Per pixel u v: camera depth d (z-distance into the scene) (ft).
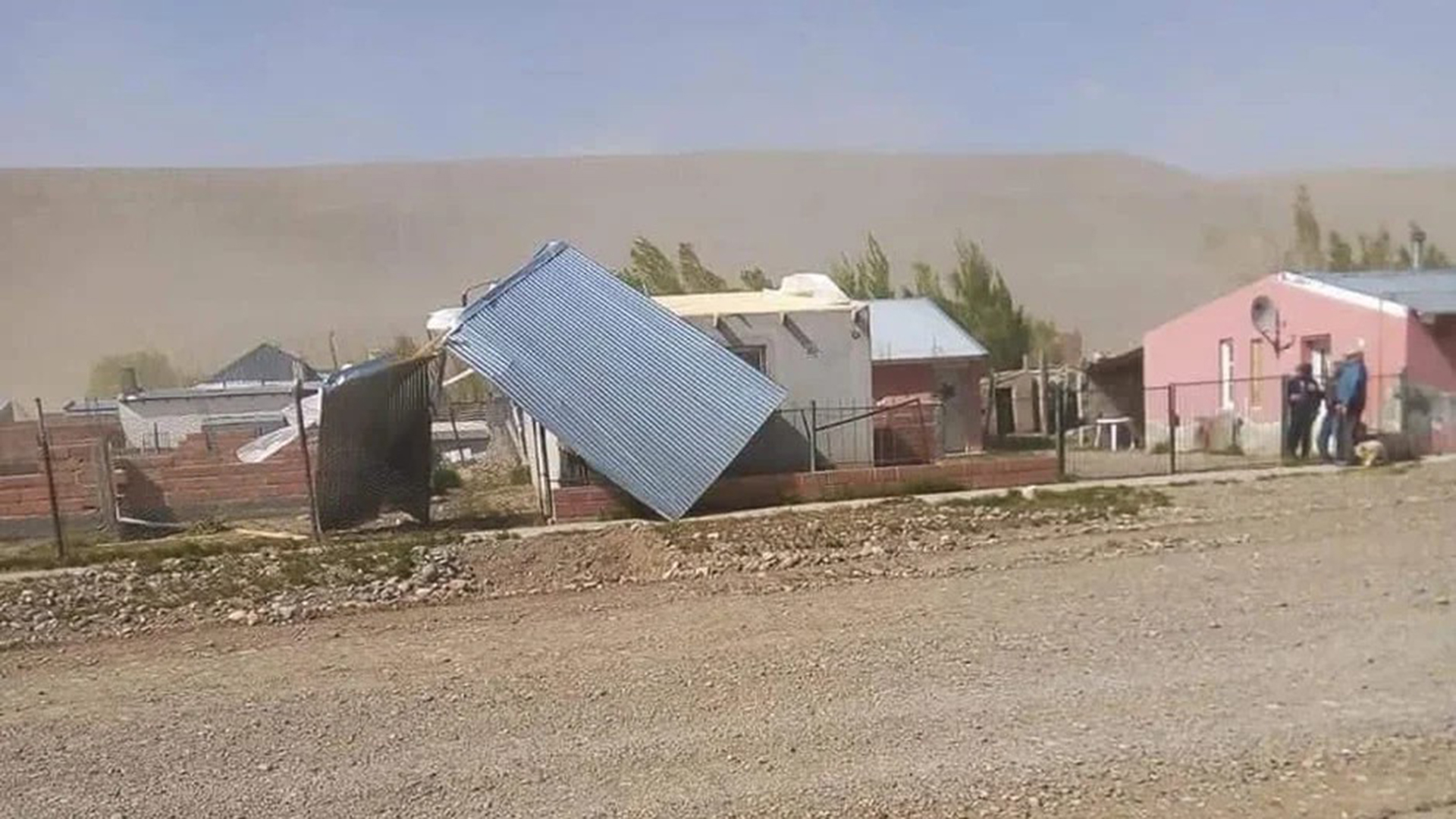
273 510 55.52
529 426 62.69
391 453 51.19
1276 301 75.15
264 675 28.17
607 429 51.13
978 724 21.42
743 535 43.80
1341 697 22.15
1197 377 84.74
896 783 18.88
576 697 24.49
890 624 29.58
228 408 94.99
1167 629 27.61
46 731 24.34
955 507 48.52
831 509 48.83
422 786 19.89
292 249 337.11
